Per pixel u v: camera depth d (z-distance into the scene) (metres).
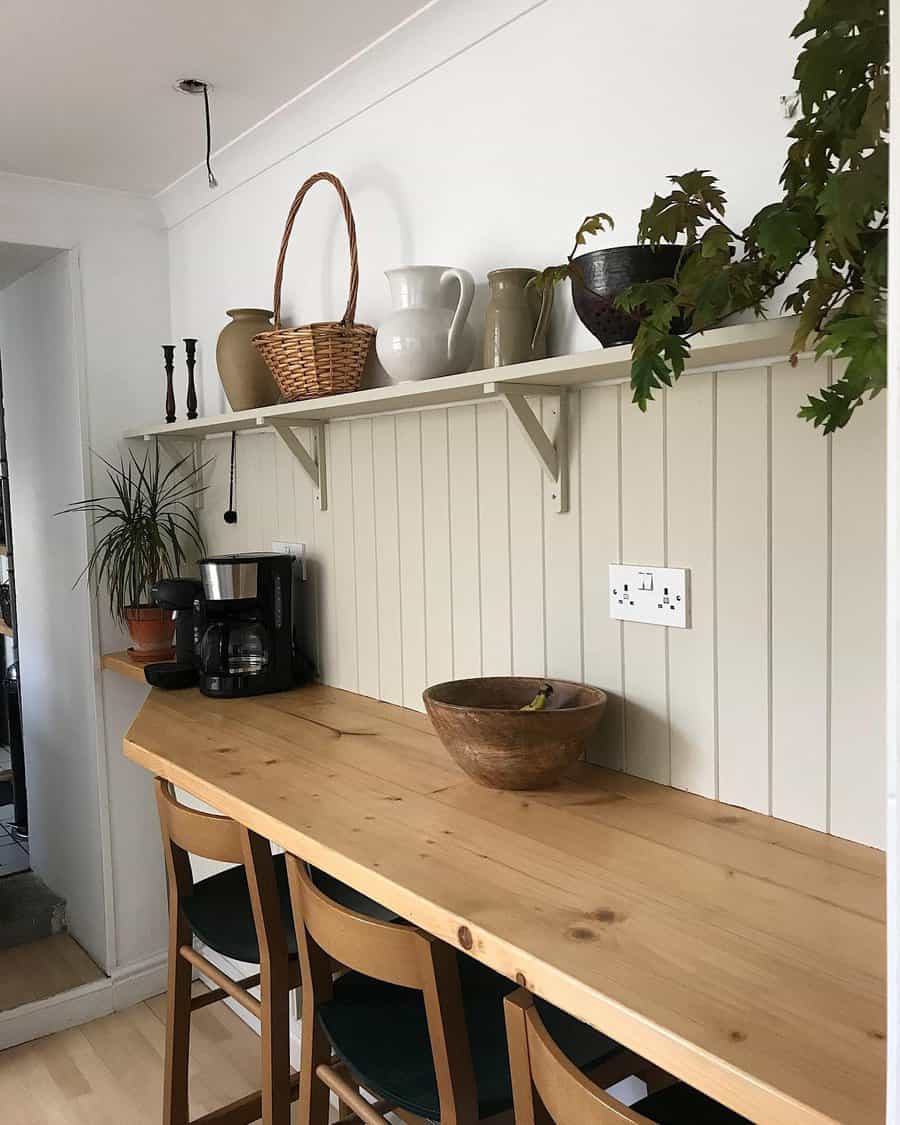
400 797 1.51
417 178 1.93
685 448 1.46
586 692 1.60
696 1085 0.84
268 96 2.12
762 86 1.32
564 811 1.43
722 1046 0.84
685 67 1.42
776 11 1.30
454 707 1.48
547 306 1.60
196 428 2.41
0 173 2.54
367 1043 1.35
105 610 2.80
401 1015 1.43
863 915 1.09
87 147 2.39
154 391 2.87
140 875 2.90
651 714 1.55
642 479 1.53
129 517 2.71
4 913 3.05
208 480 2.82
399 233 1.99
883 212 0.92
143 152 2.43
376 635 2.16
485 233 1.78
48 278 2.86
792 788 1.36
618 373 1.45
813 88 0.90
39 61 1.92
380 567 2.12
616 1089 1.68
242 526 2.66
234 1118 1.93
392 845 1.30
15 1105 2.38
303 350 1.92
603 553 1.60
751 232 1.06
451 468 1.90
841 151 0.86
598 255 1.37
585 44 1.57
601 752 1.65
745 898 1.14
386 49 1.88
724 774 1.45
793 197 1.01
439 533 1.95
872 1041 0.85
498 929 1.06
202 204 2.65
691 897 1.14
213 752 1.78
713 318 1.14
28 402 3.10
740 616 1.41
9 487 3.36
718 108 1.38
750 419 1.37
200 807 2.81
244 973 2.76
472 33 1.75
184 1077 1.92
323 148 2.19
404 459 2.02
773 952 1.01
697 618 1.47
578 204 1.60
